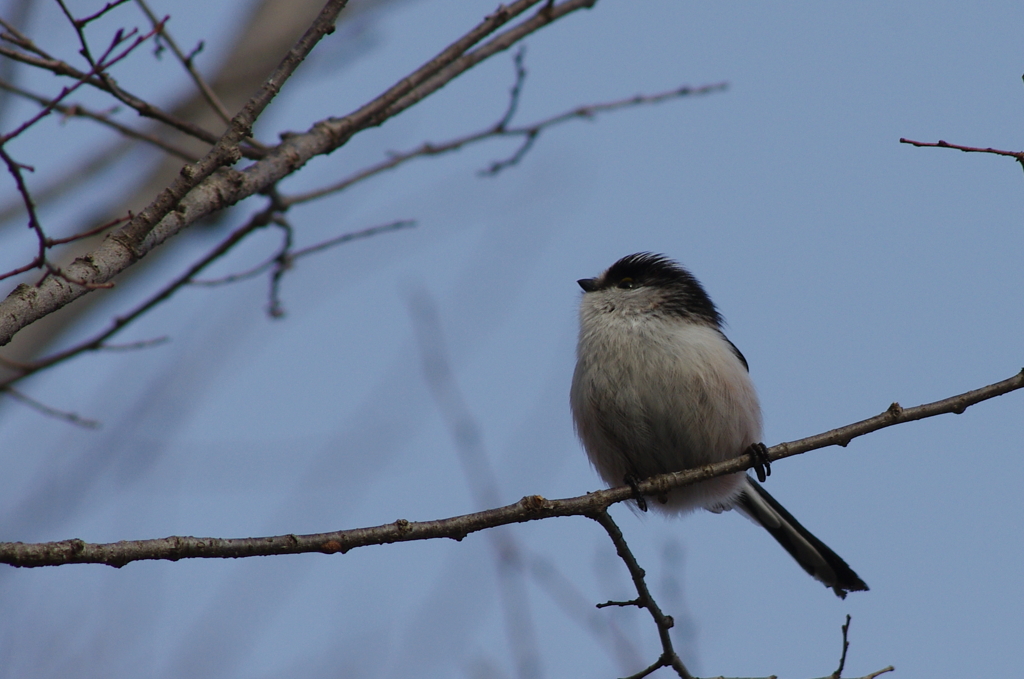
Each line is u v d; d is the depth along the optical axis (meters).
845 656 7.93
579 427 11.06
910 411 8.23
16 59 8.05
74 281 6.14
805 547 11.54
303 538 6.72
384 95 9.06
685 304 10.94
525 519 7.59
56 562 5.96
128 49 6.94
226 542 6.47
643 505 10.12
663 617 7.91
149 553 6.22
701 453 10.59
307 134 8.66
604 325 10.82
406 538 7.07
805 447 8.33
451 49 9.32
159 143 9.47
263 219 10.23
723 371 10.41
